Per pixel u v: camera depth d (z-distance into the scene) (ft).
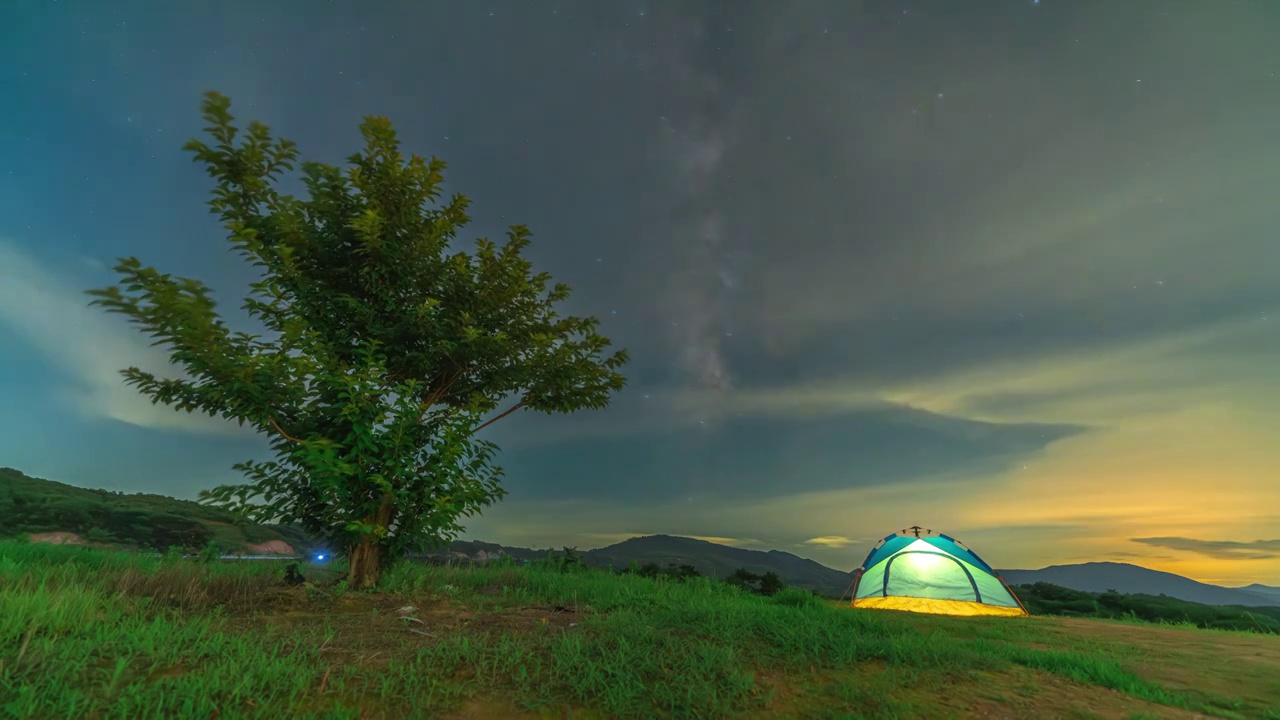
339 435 25.61
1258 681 16.42
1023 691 14.40
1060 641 23.35
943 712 12.69
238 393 23.09
